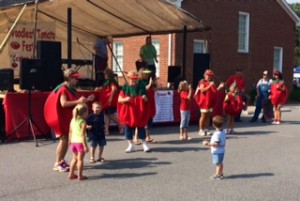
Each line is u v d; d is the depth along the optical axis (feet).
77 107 24.48
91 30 62.34
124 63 78.33
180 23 52.13
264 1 88.99
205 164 28.89
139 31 60.34
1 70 36.73
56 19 55.98
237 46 83.41
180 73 54.90
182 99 37.78
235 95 41.70
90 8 49.52
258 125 49.29
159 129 44.27
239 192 22.88
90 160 29.12
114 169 27.32
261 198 21.95
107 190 22.85
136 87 32.04
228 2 80.94
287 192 23.06
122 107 32.14
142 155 31.45
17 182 24.07
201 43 75.15
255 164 29.25
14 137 35.99
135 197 21.74
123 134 40.29
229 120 42.29
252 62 86.94
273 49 92.07
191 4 74.02
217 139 25.07
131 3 46.96
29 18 51.83
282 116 61.31
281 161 30.30
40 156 30.37
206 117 40.27
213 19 78.18
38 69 36.55
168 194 22.33
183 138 38.14
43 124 37.14
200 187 23.66
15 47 50.80
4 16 49.75
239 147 35.04
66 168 26.55
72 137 24.64
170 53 71.61
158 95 45.60
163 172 26.71
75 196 21.79
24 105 36.32
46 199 21.27
